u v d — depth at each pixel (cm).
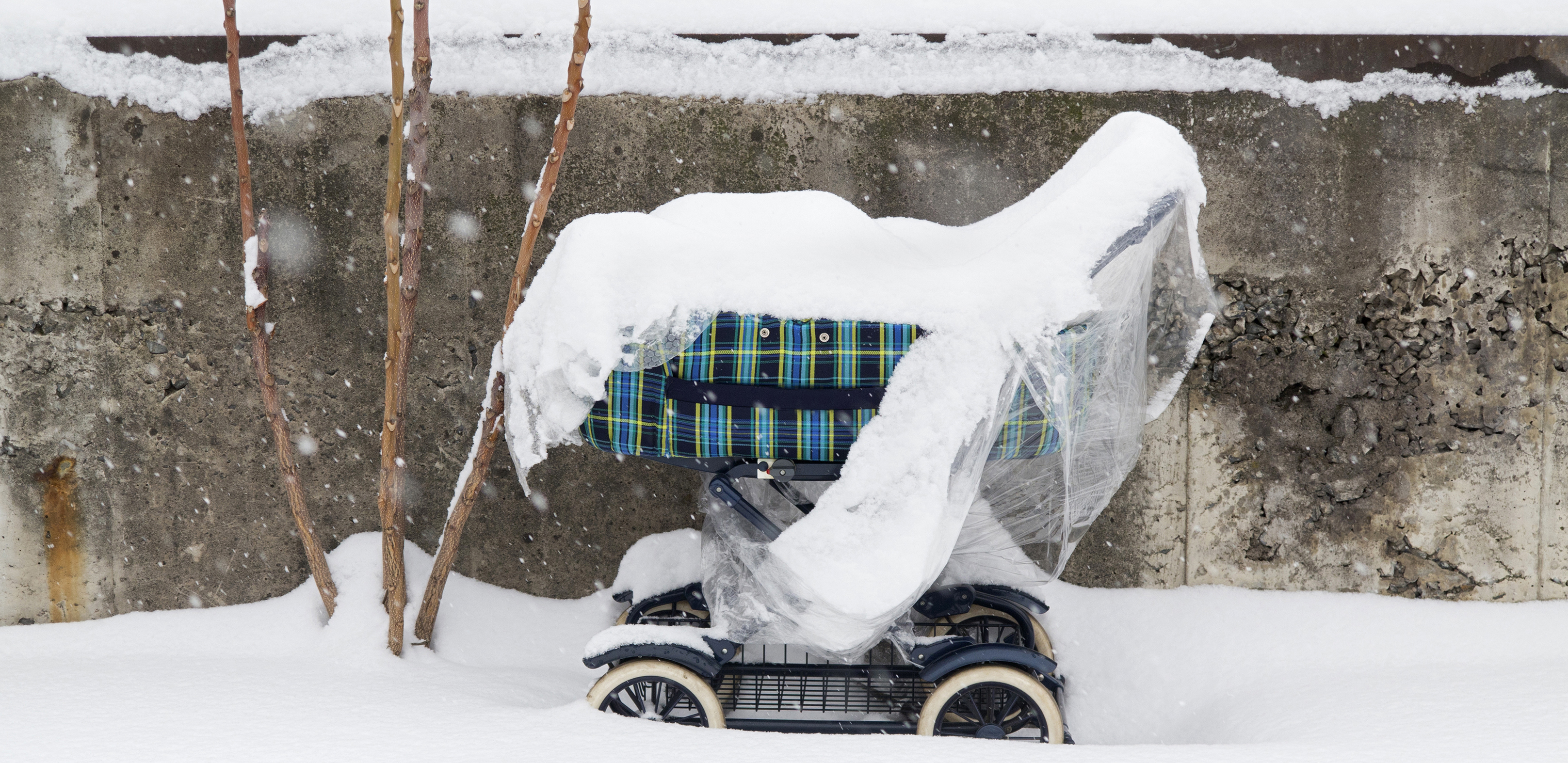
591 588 392
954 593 350
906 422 261
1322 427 374
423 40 288
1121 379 296
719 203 294
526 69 372
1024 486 332
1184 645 364
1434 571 377
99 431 384
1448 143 358
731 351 265
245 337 383
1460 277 364
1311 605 373
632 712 300
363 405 387
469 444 387
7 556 385
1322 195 363
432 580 344
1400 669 340
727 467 283
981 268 264
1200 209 366
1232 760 248
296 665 338
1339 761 245
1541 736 260
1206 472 378
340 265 380
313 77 373
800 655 363
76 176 370
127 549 392
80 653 366
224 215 377
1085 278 255
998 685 289
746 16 375
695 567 381
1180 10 370
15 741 255
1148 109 363
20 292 374
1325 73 359
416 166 300
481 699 305
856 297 261
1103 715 354
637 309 262
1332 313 368
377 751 250
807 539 262
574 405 270
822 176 372
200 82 371
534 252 376
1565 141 357
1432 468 372
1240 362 373
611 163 373
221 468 389
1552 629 359
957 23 371
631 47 372
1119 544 383
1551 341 366
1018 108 365
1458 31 355
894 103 368
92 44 369
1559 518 373
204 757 244
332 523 391
